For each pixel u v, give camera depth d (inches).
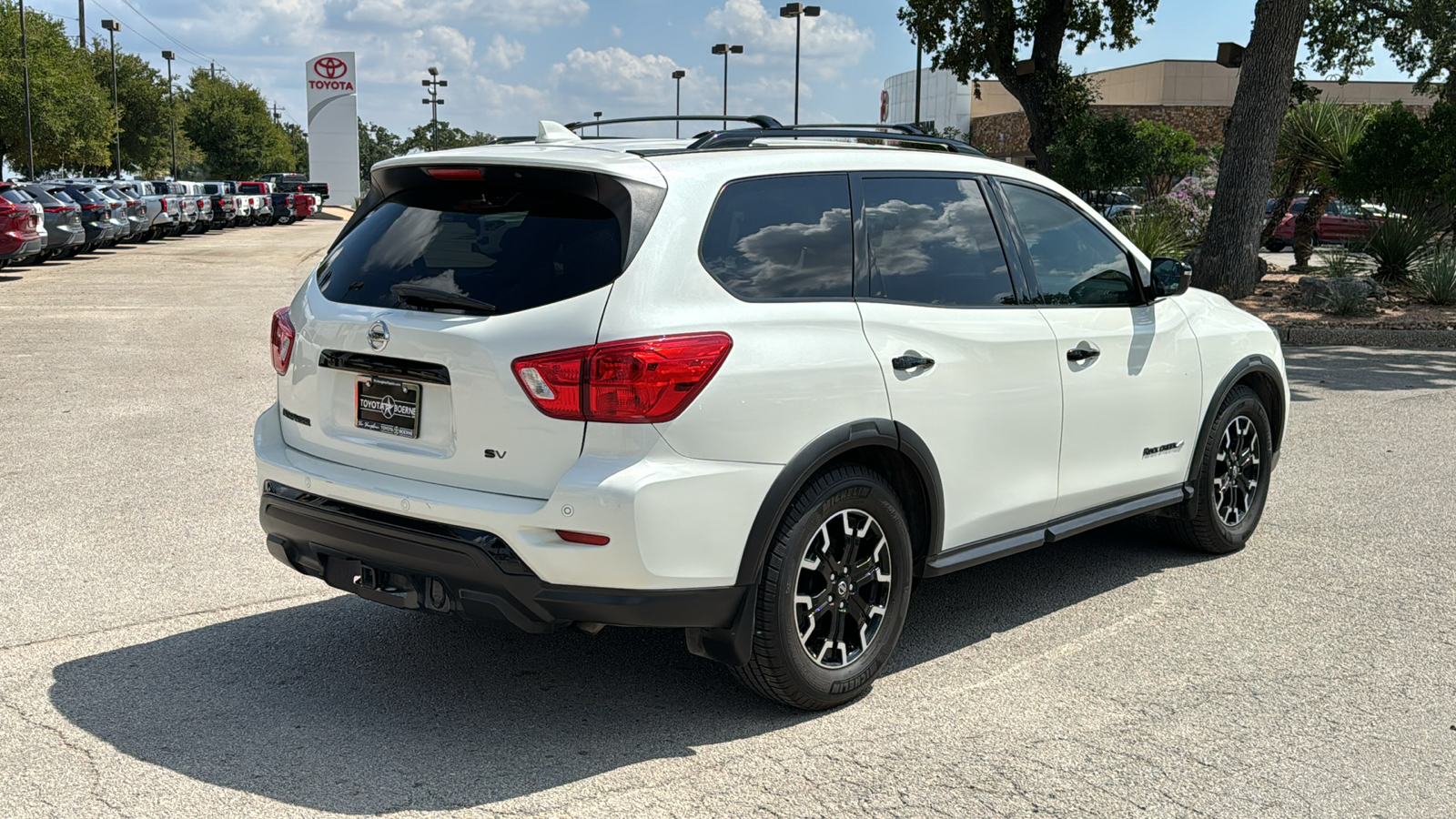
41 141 2180.1
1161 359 201.3
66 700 156.3
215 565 212.8
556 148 152.1
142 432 327.3
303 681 163.5
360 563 148.3
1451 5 824.3
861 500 151.9
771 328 143.3
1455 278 636.7
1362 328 566.3
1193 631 186.7
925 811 129.3
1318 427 348.5
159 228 1460.4
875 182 163.8
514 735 147.5
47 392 392.2
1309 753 144.4
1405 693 162.9
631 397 131.9
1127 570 218.4
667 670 169.2
